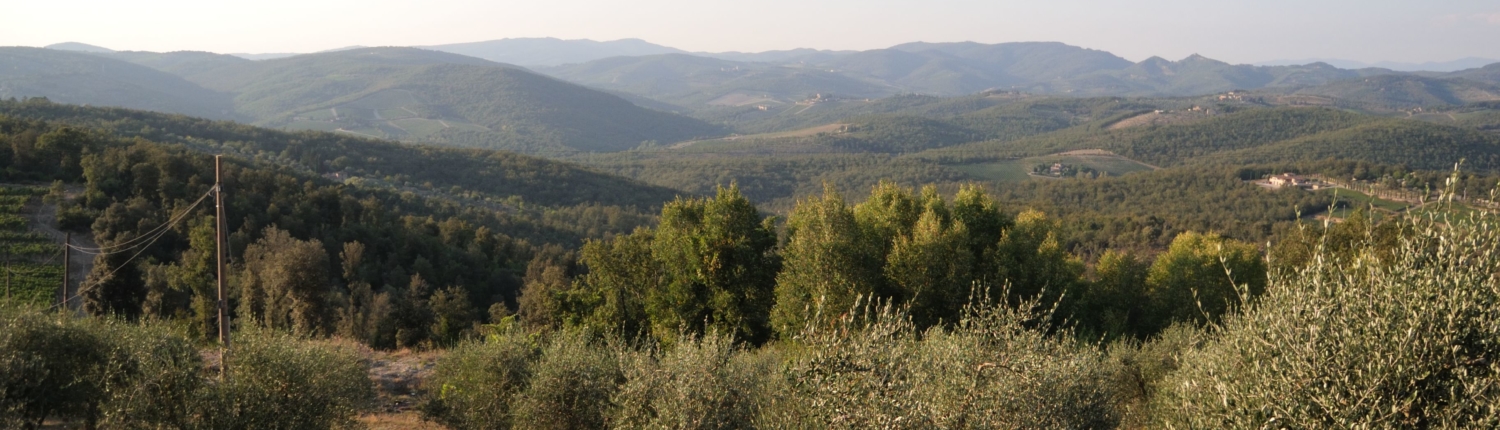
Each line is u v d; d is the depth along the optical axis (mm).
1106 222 87375
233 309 34750
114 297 32656
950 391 7496
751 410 9391
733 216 21562
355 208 63781
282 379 11766
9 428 10836
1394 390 5578
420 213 85875
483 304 54406
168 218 47031
